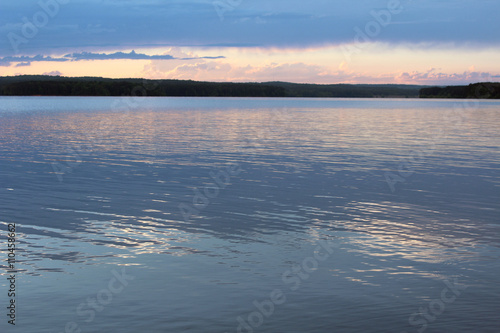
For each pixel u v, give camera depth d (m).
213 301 8.63
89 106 108.19
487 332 7.57
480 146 32.94
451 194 17.50
